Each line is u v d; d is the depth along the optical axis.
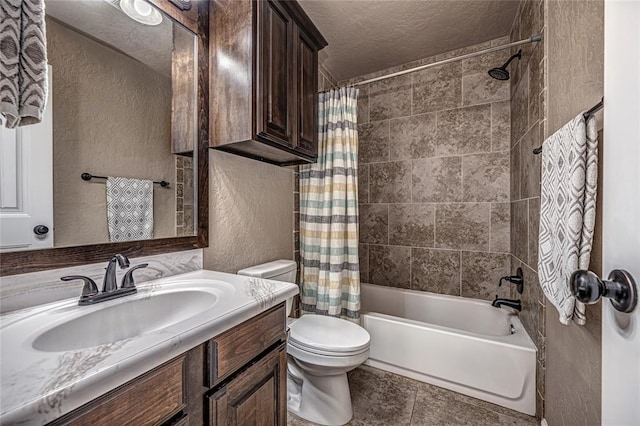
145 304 0.86
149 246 1.04
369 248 2.54
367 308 2.39
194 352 0.65
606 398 0.46
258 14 1.21
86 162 0.88
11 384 0.42
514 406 1.43
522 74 1.68
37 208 0.77
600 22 0.83
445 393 1.57
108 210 0.93
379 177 2.48
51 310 0.73
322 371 1.31
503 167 2.02
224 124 1.25
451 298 2.08
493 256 2.05
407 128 2.36
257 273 1.42
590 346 0.87
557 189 0.95
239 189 1.50
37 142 0.77
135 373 0.50
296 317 1.91
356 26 1.87
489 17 1.79
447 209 2.21
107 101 0.94
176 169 1.16
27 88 0.67
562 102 1.11
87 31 0.90
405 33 1.95
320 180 1.88
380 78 1.81
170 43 1.14
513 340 1.49
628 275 0.41
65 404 0.40
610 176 0.47
